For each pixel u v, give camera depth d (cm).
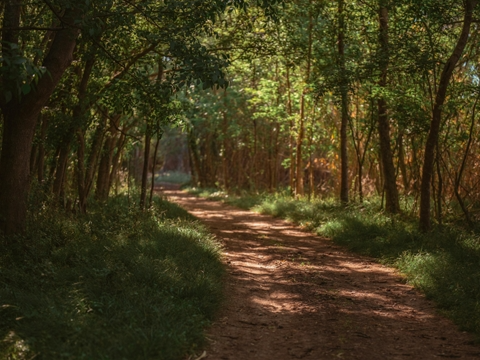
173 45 859
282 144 3203
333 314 712
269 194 2598
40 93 858
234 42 1523
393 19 1452
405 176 1800
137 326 550
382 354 563
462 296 743
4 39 868
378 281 918
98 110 1372
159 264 795
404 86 1484
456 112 1316
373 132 1834
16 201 884
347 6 1568
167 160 7212
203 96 2611
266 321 675
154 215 1377
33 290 641
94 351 488
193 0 906
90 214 1298
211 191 3547
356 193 1897
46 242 879
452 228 1225
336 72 1412
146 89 1167
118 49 1134
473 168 1577
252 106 2831
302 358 546
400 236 1198
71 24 873
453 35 1315
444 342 608
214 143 3853
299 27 1659
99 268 737
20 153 883
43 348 488
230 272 955
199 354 543
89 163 1415
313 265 1048
